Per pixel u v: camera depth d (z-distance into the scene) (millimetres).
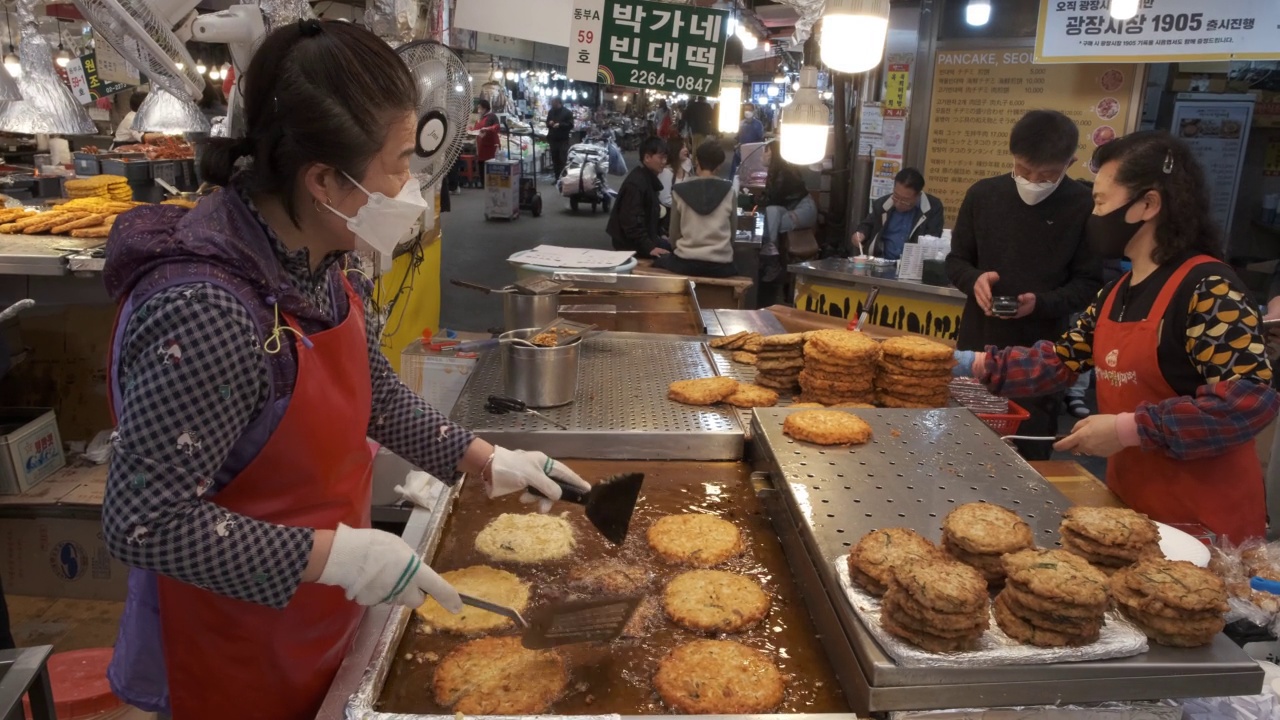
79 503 3215
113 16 2148
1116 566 1579
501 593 1771
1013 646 1304
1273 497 3254
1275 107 8047
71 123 4961
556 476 1875
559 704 1451
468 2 3826
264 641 1476
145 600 1521
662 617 1712
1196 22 5504
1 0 6434
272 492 1386
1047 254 3904
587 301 4480
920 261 5672
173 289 1166
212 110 6395
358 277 1756
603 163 16781
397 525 3273
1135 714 1302
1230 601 1760
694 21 3816
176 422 1155
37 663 1244
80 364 3744
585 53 3885
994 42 7059
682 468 2379
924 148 7609
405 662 1573
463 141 2885
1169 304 2252
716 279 6191
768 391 2771
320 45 1195
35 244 3619
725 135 13164
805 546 1720
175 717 1511
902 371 2613
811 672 1531
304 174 1237
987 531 1569
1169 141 2248
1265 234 8367
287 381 1334
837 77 8508
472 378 2875
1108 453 2264
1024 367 2777
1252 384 2086
